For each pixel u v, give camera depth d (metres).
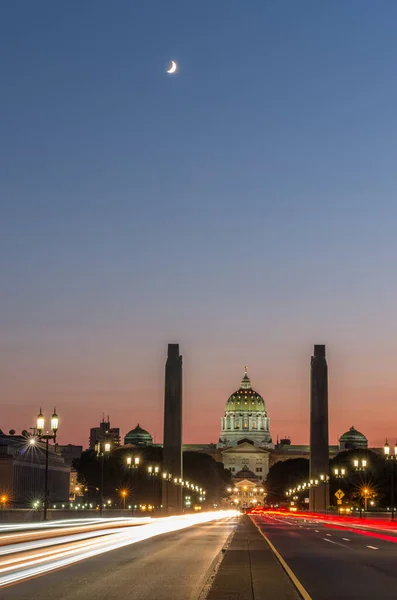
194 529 100.50
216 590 31.42
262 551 53.84
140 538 72.56
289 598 29.31
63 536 65.81
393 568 42.03
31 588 32.22
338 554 51.78
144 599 29.17
